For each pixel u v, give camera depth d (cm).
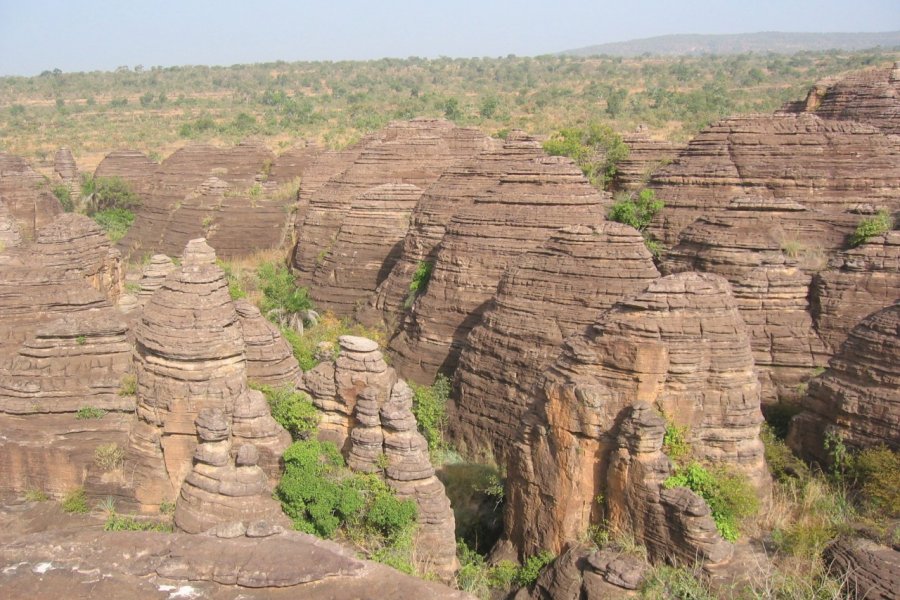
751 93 13838
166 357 1914
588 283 2536
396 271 3862
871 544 1642
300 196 5938
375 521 1823
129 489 1958
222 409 1922
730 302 1892
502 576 1914
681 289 1858
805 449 2255
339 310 4303
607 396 1833
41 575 1112
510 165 3247
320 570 1135
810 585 1576
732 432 1847
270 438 1931
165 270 3275
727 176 3584
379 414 1948
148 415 1958
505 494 2136
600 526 1819
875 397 2069
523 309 2631
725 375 1844
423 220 3756
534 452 1920
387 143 5038
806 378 2722
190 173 7056
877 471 1927
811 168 3522
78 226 2812
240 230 5575
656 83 17225
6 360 2186
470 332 2850
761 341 2783
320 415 2117
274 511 1794
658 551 1706
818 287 2808
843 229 3088
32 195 5803
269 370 2377
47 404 2016
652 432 1720
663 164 4753
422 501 1866
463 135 5544
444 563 1866
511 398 2598
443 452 2691
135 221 6969
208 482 1777
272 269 4922
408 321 3366
